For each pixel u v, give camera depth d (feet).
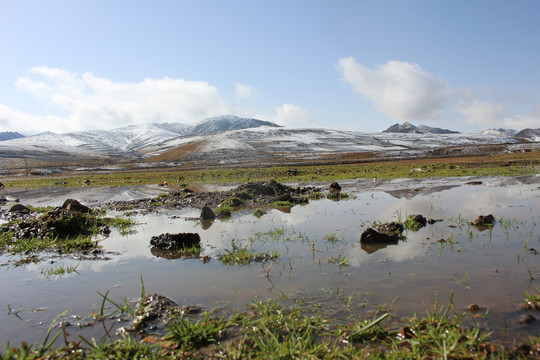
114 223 42.37
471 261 22.97
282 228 36.17
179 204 58.95
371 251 26.48
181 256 27.53
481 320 14.90
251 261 25.14
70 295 20.21
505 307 16.11
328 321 15.44
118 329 15.74
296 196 63.21
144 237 35.22
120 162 475.31
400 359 12.14
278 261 24.86
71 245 31.81
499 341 13.16
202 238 33.60
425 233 31.40
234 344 13.60
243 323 15.28
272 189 67.46
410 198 56.44
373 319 15.46
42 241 33.91
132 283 21.77
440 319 14.61
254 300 18.12
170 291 20.04
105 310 17.90
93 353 13.15
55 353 13.28
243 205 55.72
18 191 117.08
